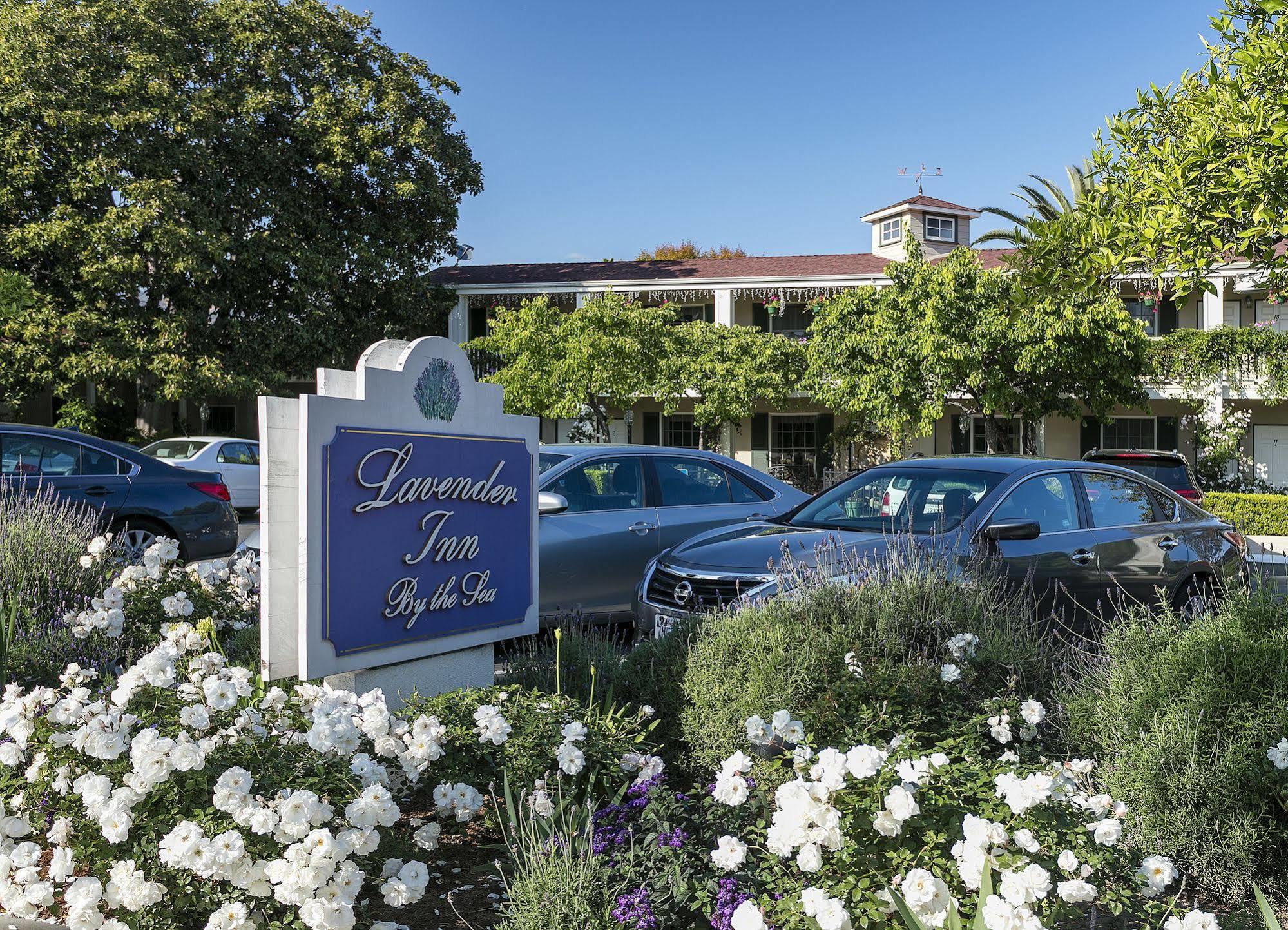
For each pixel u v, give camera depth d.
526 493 5.20
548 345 24.09
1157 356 24.92
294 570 4.13
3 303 15.09
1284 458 26.66
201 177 22.91
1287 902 3.30
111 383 24.52
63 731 3.24
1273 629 3.81
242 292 24.16
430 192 26.42
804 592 4.78
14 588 5.46
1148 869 2.80
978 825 2.62
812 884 2.75
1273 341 24.16
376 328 26.89
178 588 5.50
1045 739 4.12
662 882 2.83
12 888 2.74
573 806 3.20
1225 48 5.23
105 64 22.17
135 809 2.94
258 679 4.15
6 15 21.70
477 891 3.26
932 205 32.06
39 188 21.83
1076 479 6.81
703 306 31.39
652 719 4.57
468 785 3.48
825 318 24.09
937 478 6.77
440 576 4.69
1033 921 2.29
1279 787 3.30
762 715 3.97
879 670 4.10
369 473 4.32
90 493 9.29
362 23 26.39
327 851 2.63
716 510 8.09
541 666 5.01
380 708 3.38
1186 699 3.61
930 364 21.77
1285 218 4.57
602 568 7.37
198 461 18.06
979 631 4.67
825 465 28.70
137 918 2.71
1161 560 6.75
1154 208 4.96
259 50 24.58
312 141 25.06
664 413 27.20
